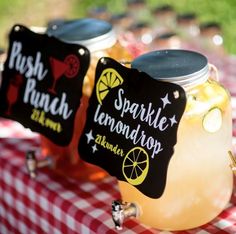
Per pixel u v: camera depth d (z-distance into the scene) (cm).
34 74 114
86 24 116
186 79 94
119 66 100
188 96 94
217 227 103
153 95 95
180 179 97
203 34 177
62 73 110
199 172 98
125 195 102
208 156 98
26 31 116
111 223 105
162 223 101
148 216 101
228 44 304
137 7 201
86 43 108
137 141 97
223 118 98
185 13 189
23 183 121
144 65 99
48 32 116
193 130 95
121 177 99
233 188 110
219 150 99
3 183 128
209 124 96
